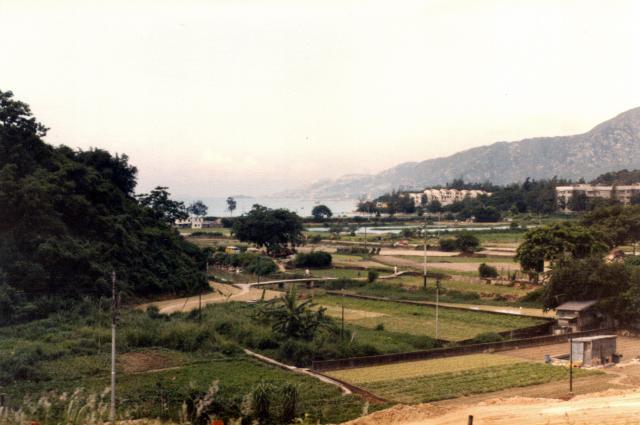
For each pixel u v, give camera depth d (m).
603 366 65.31
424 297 108.44
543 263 116.19
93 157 132.62
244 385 55.16
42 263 90.31
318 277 128.88
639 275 87.69
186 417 44.12
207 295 111.38
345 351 67.75
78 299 90.06
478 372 61.94
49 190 98.38
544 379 58.72
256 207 175.62
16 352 60.97
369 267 142.75
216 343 71.81
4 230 91.62
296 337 73.19
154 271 109.69
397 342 74.31
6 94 105.06
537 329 84.19
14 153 101.06
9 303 79.50
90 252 95.81
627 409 40.31
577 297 88.94
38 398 49.00
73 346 67.00
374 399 52.06
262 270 139.00
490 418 40.19
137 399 49.53
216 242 198.75
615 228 153.38
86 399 48.59
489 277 121.88
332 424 42.75
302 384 56.12
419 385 56.69
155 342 71.19
